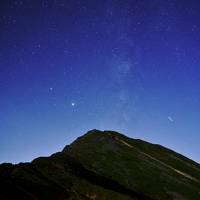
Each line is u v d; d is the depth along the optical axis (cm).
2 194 1587
